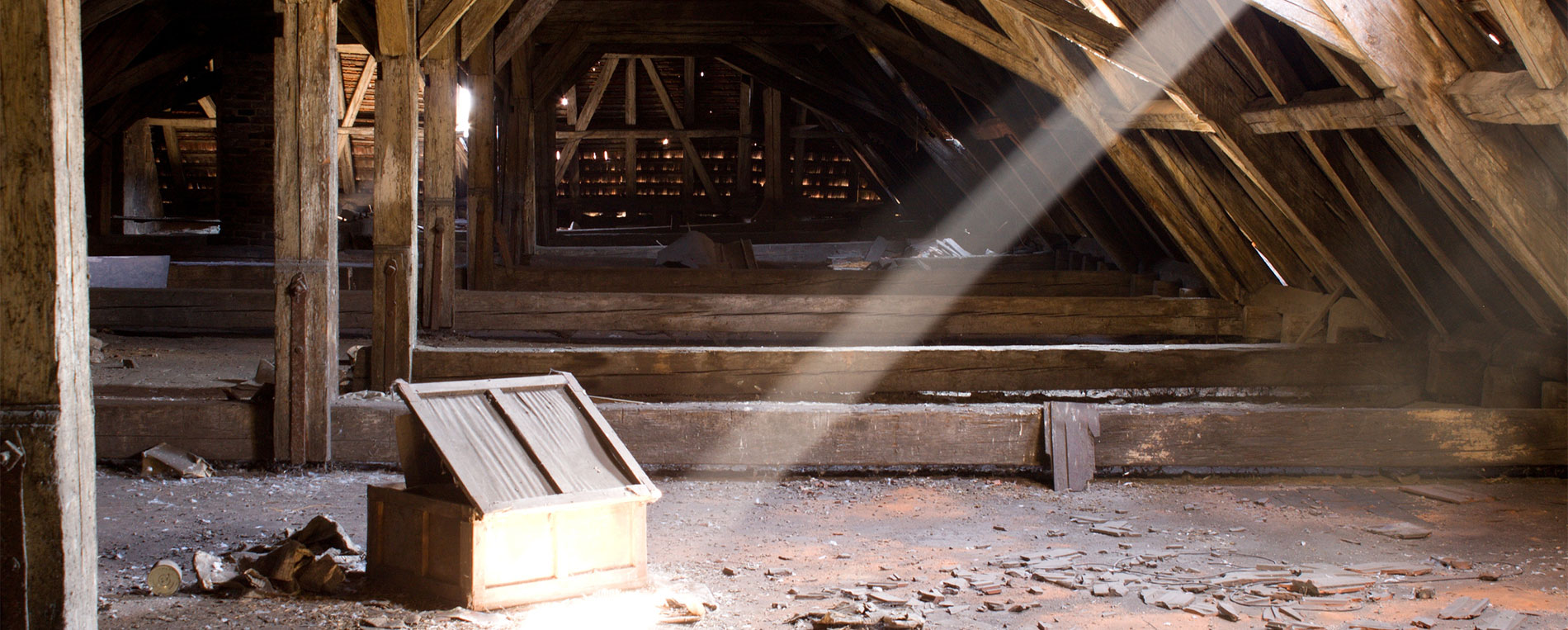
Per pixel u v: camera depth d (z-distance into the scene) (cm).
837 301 859
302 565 361
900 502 510
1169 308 870
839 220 1733
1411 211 570
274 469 516
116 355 736
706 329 850
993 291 1087
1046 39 677
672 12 1173
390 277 574
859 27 966
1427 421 562
